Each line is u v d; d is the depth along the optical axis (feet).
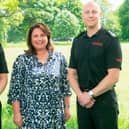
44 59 11.64
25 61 11.58
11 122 17.44
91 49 11.38
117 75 11.32
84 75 11.48
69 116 12.05
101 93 11.30
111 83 11.26
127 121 17.63
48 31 11.73
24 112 11.57
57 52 11.87
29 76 11.48
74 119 17.26
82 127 11.65
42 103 11.44
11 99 11.63
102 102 11.35
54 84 11.52
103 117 11.39
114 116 11.49
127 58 40.22
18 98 11.59
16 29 48.57
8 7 20.29
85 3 11.61
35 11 46.93
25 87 11.55
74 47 11.69
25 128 11.56
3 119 17.60
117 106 11.64
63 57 11.89
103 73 11.36
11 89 11.65
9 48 50.14
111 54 11.28
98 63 11.34
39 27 11.61
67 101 11.97
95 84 11.38
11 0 20.25
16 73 11.60
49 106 11.49
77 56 11.59
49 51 11.78
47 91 11.46
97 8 11.49
